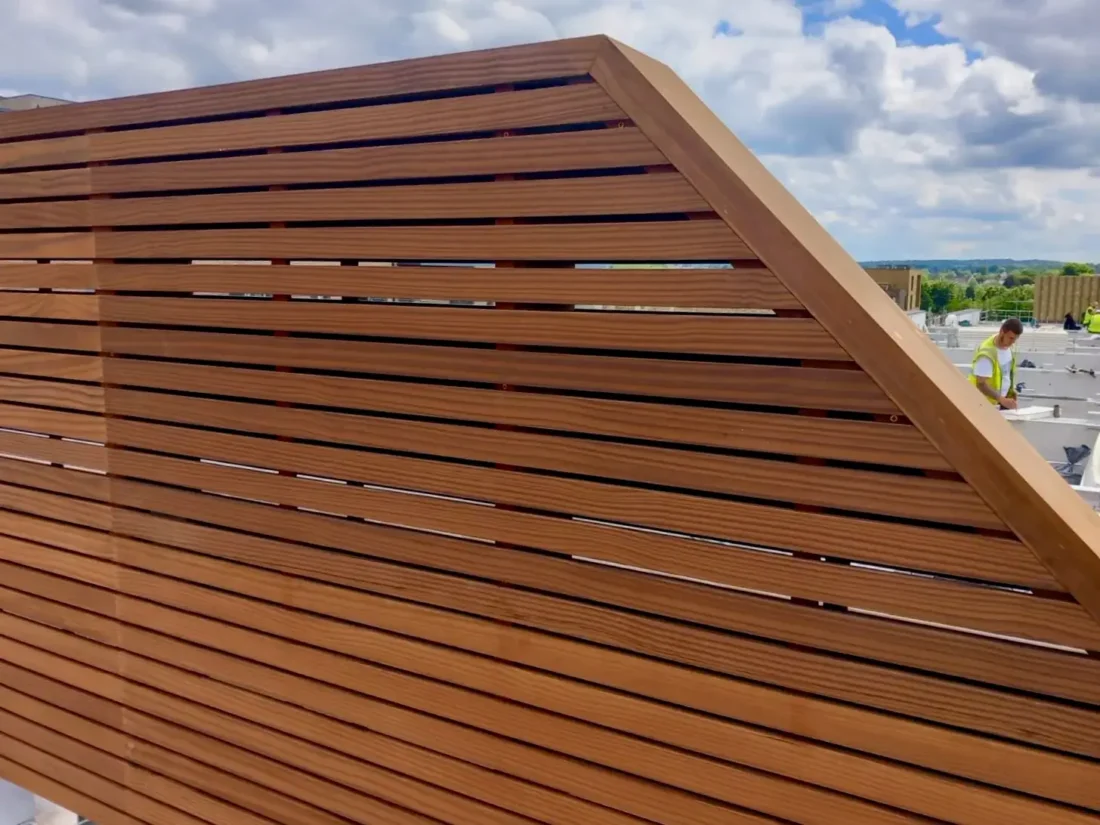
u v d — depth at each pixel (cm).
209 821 262
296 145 216
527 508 195
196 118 233
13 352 287
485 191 188
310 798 240
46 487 288
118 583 273
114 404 265
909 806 159
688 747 181
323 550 229
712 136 169
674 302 171
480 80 185
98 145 253
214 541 249
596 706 191
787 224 158
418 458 209
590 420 183
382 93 199
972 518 148
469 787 211
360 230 208
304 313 220
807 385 159
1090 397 673
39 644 300
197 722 261
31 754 308
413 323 203
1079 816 145
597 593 188
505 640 202
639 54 178
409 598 215
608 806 192
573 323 182
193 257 238
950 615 152
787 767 170
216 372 240
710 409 170
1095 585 138
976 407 158
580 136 175
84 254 261
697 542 175
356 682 227
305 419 226
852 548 160
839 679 164
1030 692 148
